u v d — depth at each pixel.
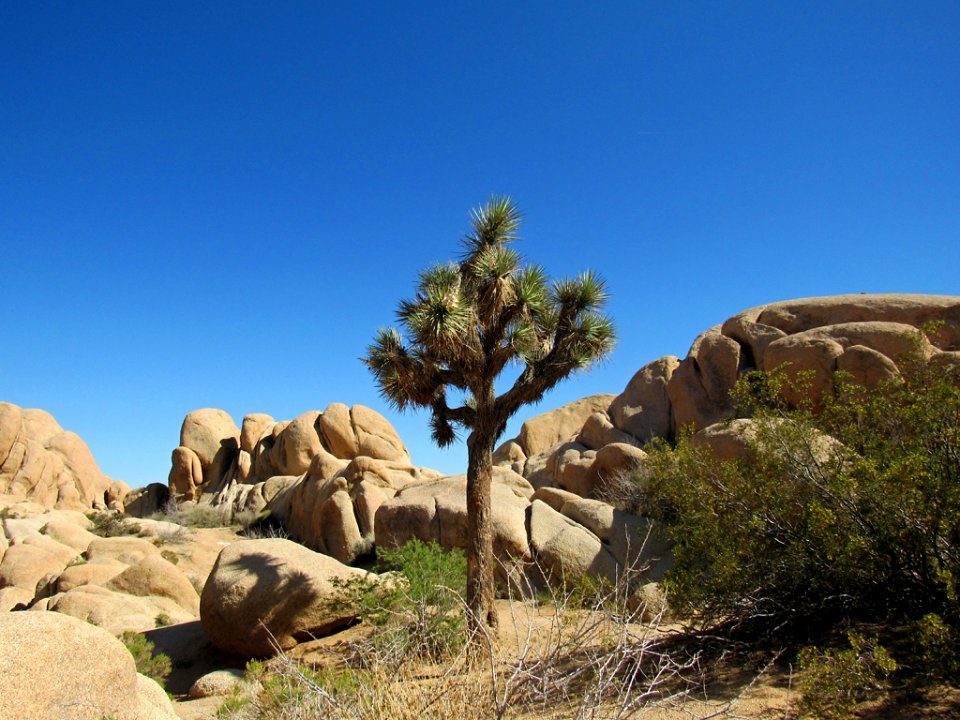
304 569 11.98
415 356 11.08
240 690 6.74
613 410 23.42
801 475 7.60
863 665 5.41
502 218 11.38
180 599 16.02
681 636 7.52
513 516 15.08
